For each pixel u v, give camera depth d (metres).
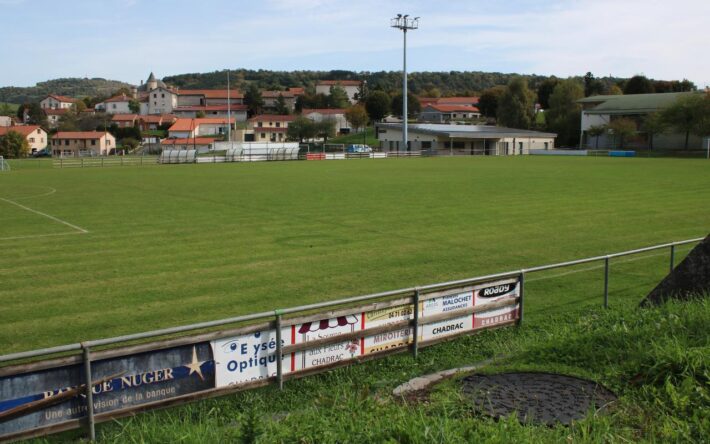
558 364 7.59
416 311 8.50
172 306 11.66
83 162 65.44
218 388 6.96
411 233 19.61
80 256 16.17
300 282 13.44
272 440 5.42
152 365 6.52
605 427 5.59
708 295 9.42
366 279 13.72
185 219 22.61
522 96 114.25
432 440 5.18
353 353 7.99
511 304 9.84
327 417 6.04
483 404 6.40
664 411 6.01
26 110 167.50
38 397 5.94
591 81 159.38
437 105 163.38
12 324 10.62
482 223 21.70
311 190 33.56
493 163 63.69
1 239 18.66
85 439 6.28
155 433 5.95
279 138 142.12
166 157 69.06
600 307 11.33
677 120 82.38
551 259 15.98
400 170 51.50
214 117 162.62
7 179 43.66
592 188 34.38
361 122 132.38
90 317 11.00
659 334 7.89
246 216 23.31
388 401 6.72
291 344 7.45
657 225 21.45
